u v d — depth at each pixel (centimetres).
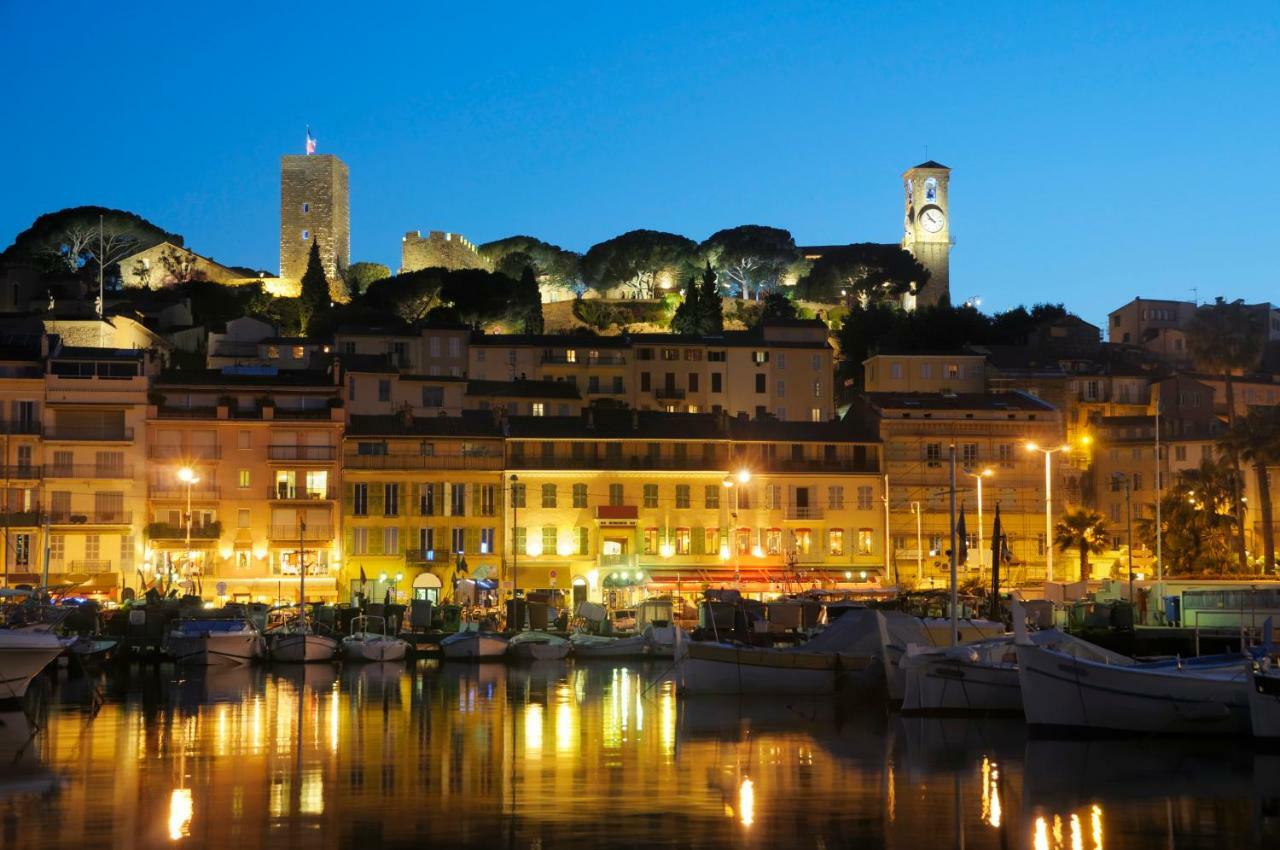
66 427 13300
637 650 11150
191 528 13312
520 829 4400
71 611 10150
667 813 4641
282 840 4259
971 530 14712
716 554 14200
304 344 18238
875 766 5522
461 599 12925
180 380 13775
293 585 13412
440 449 13888
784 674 8181
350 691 8656
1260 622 10006
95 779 5241
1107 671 6250
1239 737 6175
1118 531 16212
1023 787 5075
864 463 14700
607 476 14088
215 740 6281
